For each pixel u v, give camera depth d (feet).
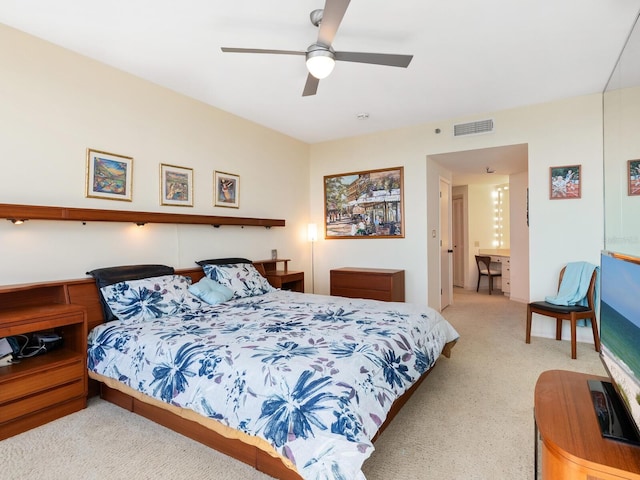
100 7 6.99
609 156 8.53
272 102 12.15
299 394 4.94
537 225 12.49
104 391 8.07
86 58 8.95
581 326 11.89
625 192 6.82
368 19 7.39
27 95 7.90
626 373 3.86
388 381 5.98
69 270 8.67
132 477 5.42
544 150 12.33
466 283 24.21
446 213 18.15
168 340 6.81
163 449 6.13
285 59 9.14
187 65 9.46
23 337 7.66
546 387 4.80
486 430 6.64
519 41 8.27
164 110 10.85
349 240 16.74
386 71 9.78
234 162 13.37
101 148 9.27
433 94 11.48
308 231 17.07
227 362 5.78
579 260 11.83
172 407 6.31
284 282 13.89
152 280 9.34
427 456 5.87
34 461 5.80
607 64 9.40
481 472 5.46
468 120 13.61
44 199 8.18
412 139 14.94
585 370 9.36
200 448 6.15
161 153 10.76
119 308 8.41
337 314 8.70
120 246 9.77
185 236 11.57
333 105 12.45
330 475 4.24
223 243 12.95
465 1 6.84
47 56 8.23
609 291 4.68
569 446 3.41
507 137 12.95
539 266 12.50
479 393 8.14
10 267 7.67
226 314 8.84
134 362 6.87
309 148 17.85
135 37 8.12
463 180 21.50
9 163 7.63
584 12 7.17
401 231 15.31
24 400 6.69
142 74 9.98
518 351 10.97
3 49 7.54
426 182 14.71
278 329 7.34
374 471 5.49
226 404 5.44
